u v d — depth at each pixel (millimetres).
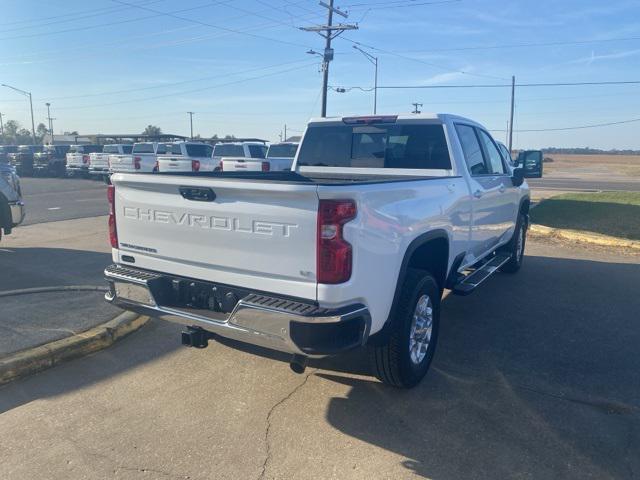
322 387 4348
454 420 3875
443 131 5410
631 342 5426
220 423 3801
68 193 21578
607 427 3801
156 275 4070
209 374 4559
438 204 4512
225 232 3635
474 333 5645
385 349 4059
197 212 3746
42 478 3182
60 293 6375
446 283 5168
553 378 4578
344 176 5953
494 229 6613
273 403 4086
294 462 3361
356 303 3439
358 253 3379
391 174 5691
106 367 4672
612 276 8141
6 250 9242
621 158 134125
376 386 4387
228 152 21688
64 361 4727
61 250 9258
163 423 3793
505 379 4551
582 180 38000
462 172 5395
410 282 4125
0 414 3881
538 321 6039
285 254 3400
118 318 5469
